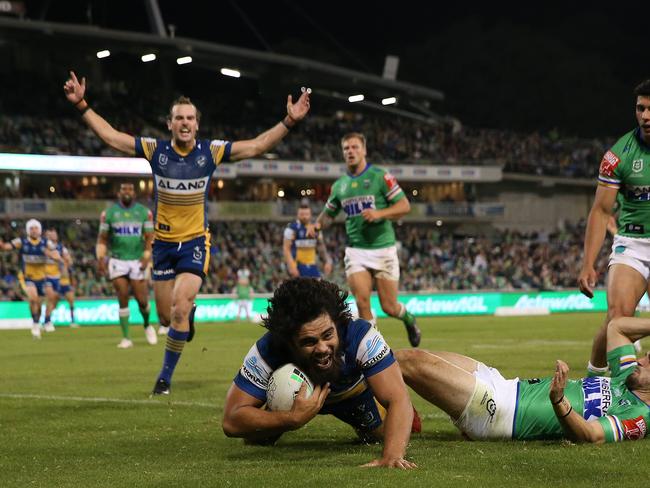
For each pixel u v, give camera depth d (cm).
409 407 638
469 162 7438
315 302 602
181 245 1193
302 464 631
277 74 7594
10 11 6525
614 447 659
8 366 1628
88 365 1634
